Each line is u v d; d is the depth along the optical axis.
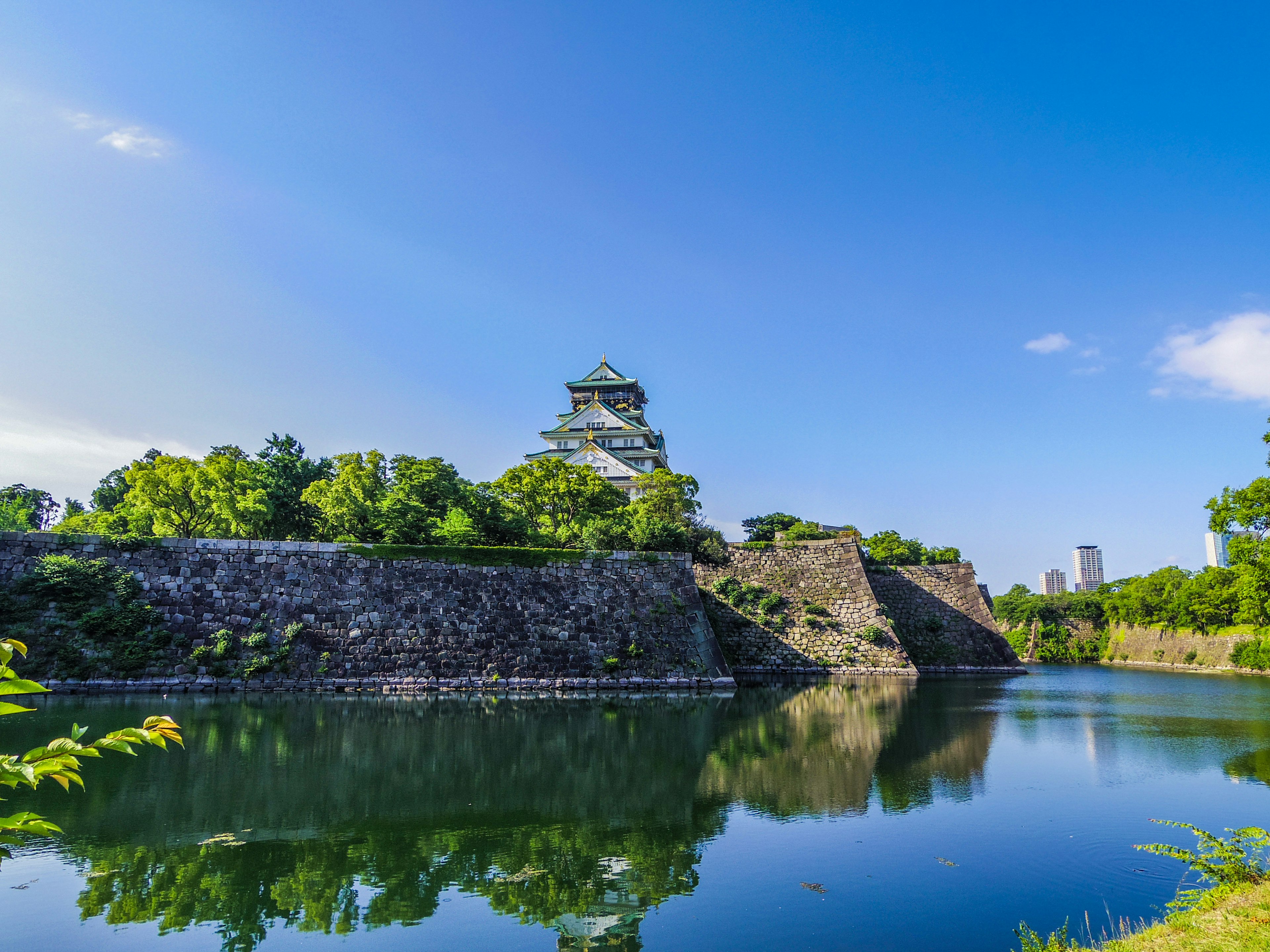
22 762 3.78
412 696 30.73
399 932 8.80
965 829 13.05
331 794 14.64
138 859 10.98
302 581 32.66
